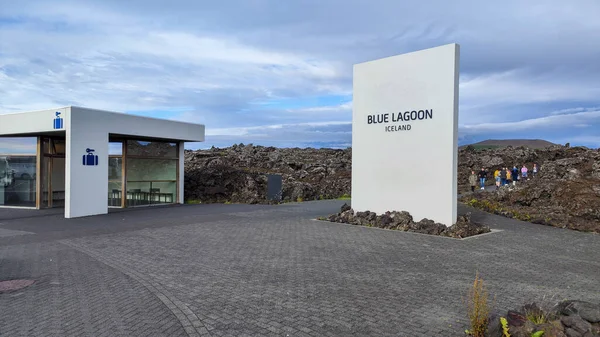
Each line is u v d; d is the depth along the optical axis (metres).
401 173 13.66
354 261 8.40
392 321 5.03
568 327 4.18
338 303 5.72
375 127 14.40
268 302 5.77
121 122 17.81
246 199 22.56
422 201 13.09
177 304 5.64
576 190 16.89
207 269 7.69
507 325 4.16
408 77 13.55
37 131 17.12
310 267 7.87
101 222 14.35
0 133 18.30
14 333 4.71
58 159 19.91
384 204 14.09
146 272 7.46
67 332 4.72
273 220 14.87
